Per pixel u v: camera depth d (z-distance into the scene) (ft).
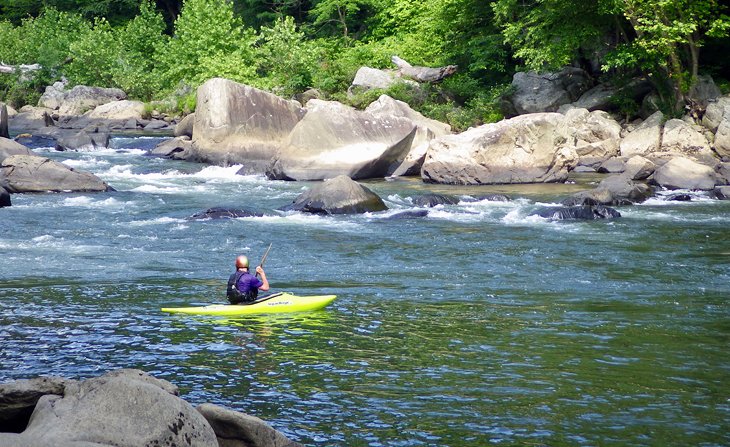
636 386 33.37
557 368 35.65
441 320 43.55
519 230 72.43
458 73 163.12
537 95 138.51
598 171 114.11
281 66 177.58
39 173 94.02
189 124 148.56
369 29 204.54
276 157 111.96
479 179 104.47
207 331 41.19
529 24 140.15
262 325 42.45
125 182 104.73
